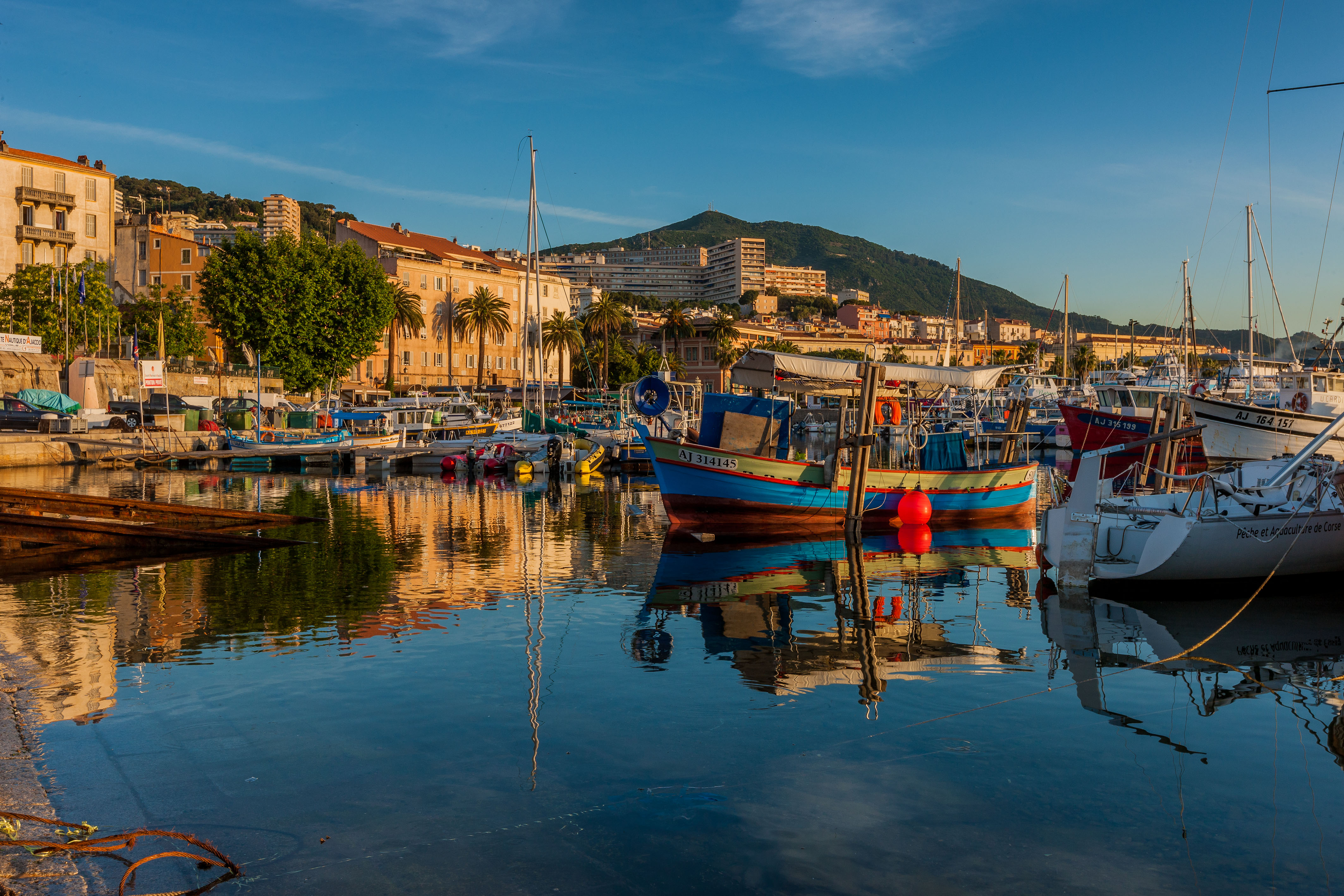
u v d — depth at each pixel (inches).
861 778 321.7
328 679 441.7
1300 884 250.7
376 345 2930.6
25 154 3134.8
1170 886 249.6
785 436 1043.3
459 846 270.4
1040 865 260.7
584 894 243.6
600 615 590.9
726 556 844.6
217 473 1894.7
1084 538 633.6
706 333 5930.1
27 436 1921.8
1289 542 626.5
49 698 408.2
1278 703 406.3
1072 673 454.6
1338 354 1599.4
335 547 885.8
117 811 294.4
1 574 735.7
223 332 2711.6
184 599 631.8
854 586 695.7
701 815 291.7
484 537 960.9
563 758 340.2
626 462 1959.9
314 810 295.3
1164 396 1470.2
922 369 1056.8
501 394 3902.6
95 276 2738.7
